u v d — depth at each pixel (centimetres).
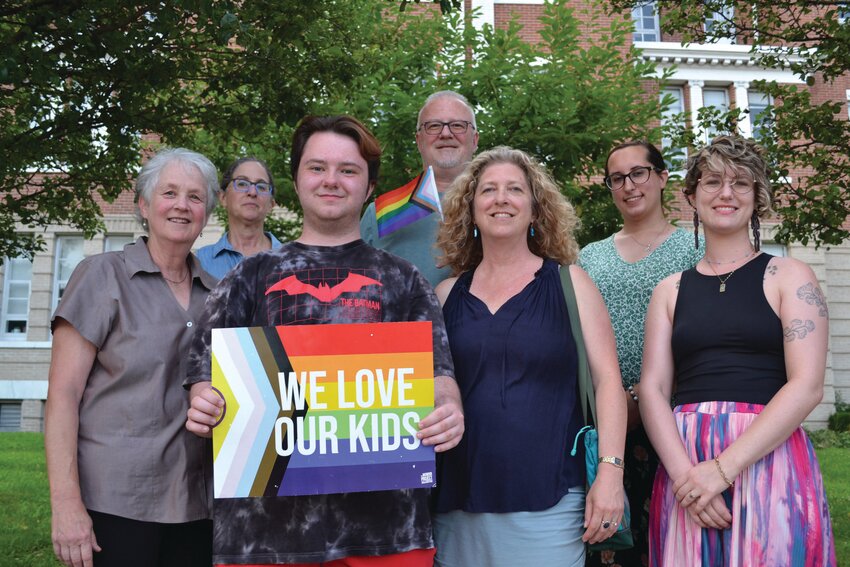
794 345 226
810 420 1465
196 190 251
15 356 1434
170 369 235
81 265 240
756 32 541
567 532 225
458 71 744
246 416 194
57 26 411
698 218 267
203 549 241
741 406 229
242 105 566
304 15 493
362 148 224
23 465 826
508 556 223
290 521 197
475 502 226
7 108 568
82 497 222
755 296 238
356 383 198
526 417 228
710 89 1552
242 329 196
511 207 252
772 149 517
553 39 778
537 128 688
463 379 239
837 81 1503
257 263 219
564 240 267
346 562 200
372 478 196
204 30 489
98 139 558
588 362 239
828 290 1492
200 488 236
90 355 231
